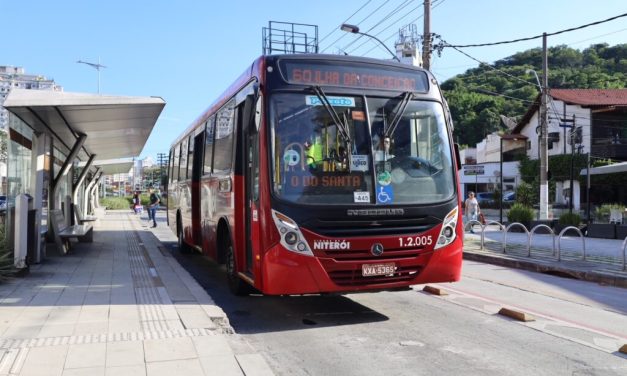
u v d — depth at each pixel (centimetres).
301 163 663
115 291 826
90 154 2177
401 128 713
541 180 2359
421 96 739
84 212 2717
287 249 637
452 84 7331
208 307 711
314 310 785
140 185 9600
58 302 738
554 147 4438
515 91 5253
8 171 1109
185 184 1393
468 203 2350
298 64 701
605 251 1503
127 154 2378
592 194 3919
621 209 2206
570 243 1744
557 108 4341
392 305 819
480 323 707
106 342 545
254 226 693
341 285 650
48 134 1320
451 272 703
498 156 5375
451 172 729
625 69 5028
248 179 768
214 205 991
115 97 1045
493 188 5341
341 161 673
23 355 500
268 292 646
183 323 625
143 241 1748
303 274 636
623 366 536
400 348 594
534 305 841
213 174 1008
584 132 4144
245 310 786
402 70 746
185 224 1395
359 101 704
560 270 1186
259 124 680
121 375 460
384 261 660
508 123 6550
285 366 534
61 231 1369
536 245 1683
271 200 649
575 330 674
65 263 1151
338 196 662
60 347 526
